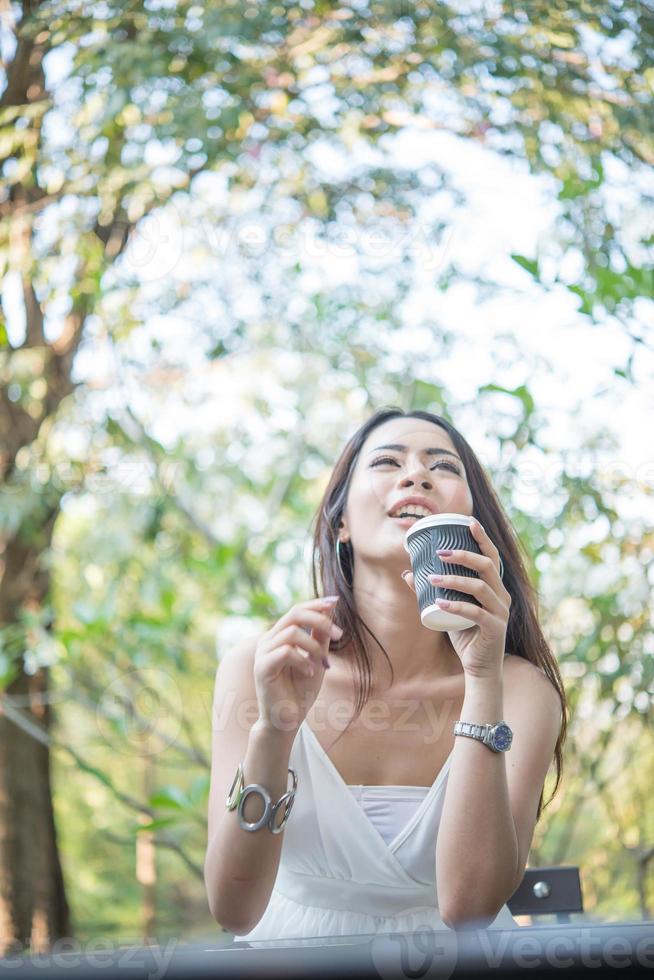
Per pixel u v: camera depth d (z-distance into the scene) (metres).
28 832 3.24
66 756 3.64
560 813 2.40
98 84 2.12
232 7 2.03
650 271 1.73
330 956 0.52
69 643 2.40
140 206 2.28
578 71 2.02
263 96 2.13
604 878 2.31
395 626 1.12
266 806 0.94
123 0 2.06
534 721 1.12
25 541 2.95
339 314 2.25
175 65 2.10
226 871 0.95
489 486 1.24
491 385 1.95
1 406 2.76
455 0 2.03
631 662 2.04
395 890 1.09
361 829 1.07
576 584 2.02
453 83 2.07
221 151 2.15
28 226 2.35
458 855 0.94
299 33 2.08
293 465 2.52
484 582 0.92
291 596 2.39
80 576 2.84
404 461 1.14
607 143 1.98
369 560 1.12
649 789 2.31
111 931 4.07
